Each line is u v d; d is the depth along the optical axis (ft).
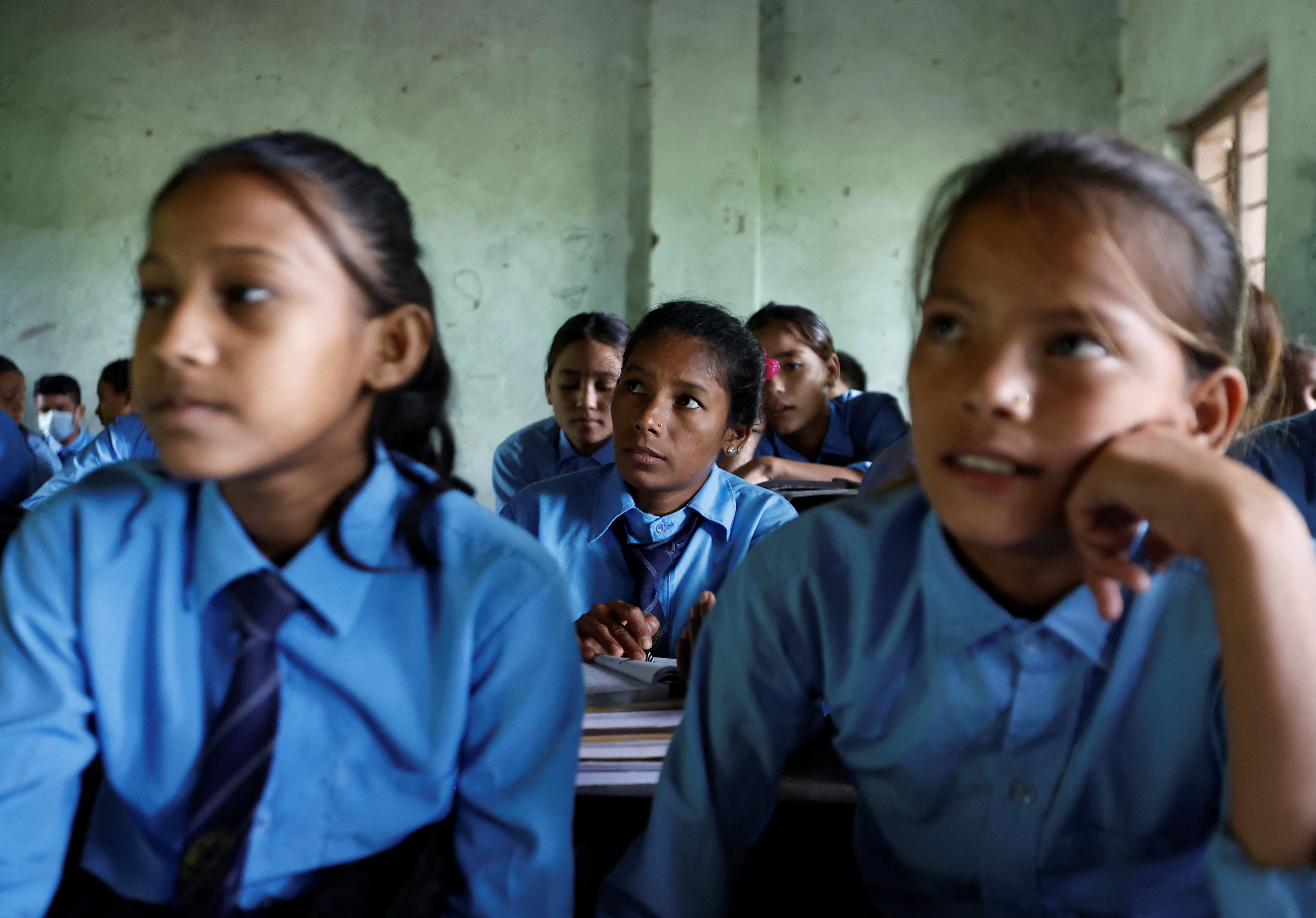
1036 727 2.13
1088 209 1.73
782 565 2.45
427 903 2.04
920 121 17.43
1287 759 1.69
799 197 17.62
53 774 2.00
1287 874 1.72
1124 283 1.71
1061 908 2.18
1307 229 11.15
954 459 1.80
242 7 17.72
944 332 1.84
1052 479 1.75
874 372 17.57
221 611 2.05
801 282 17.65
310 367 1.78
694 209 17.17
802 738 2.78
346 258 1.85
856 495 2.79
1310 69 11.15
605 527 4.98
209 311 1.72
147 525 2.09
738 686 2.46
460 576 2.11
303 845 2.03
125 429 9.71
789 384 9.44
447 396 2.38
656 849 2.39
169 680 2.02
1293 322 11.37
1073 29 17.21
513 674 2.10
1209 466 1.73
